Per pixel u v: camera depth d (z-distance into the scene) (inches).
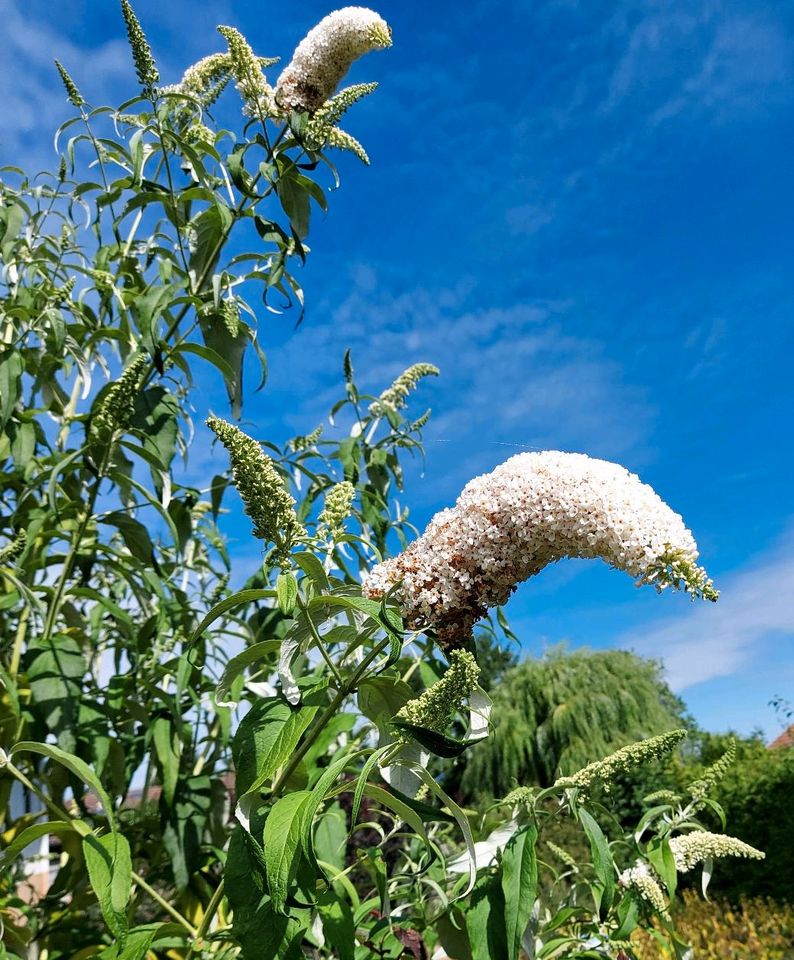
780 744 472.4
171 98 104.5
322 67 104.4
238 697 90.0
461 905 60.8
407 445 129.1
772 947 265.0
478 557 56.8
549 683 556.7
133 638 101.1
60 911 96.9
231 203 104.3
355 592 56.6
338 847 80.1
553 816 71.2
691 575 54.3
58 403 122.9
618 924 75.2
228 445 53.9
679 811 86.0
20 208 115.6
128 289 113.0
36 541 104.7
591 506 56.1
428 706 55.1
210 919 61.9
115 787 93.1
